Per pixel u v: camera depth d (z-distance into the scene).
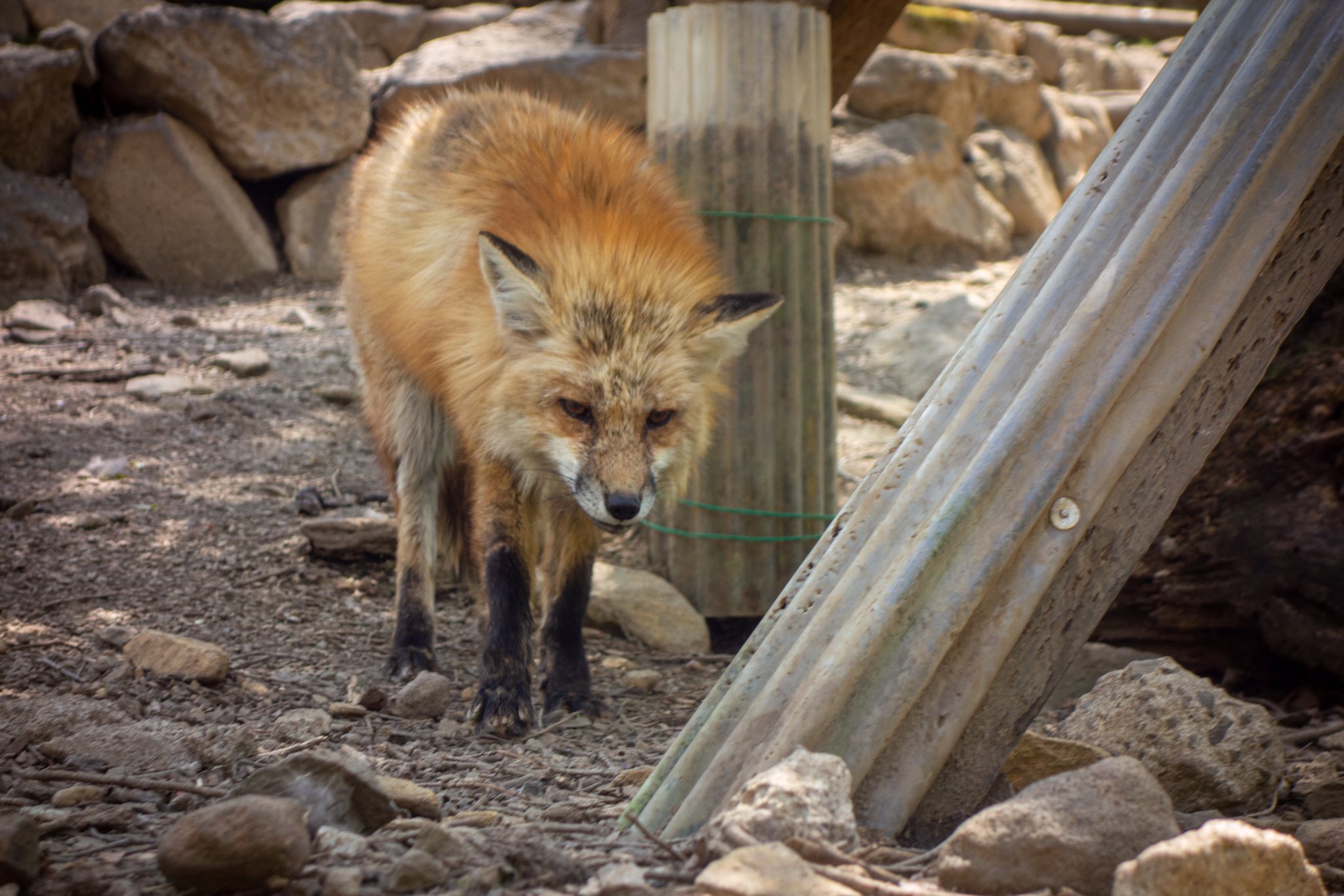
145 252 8.88
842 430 7.14
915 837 2.27
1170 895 1.68
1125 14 14.36
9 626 3.97
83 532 4.89
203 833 1.90
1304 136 2.43
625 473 3.46
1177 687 2.88
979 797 2.29
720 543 5.04
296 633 4.33
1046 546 2.28
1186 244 2.39
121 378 6.79
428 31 11.26
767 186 4.85
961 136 11.77
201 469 5.78
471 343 3.73
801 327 4.98
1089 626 2.36
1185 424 2.40
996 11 13.91
